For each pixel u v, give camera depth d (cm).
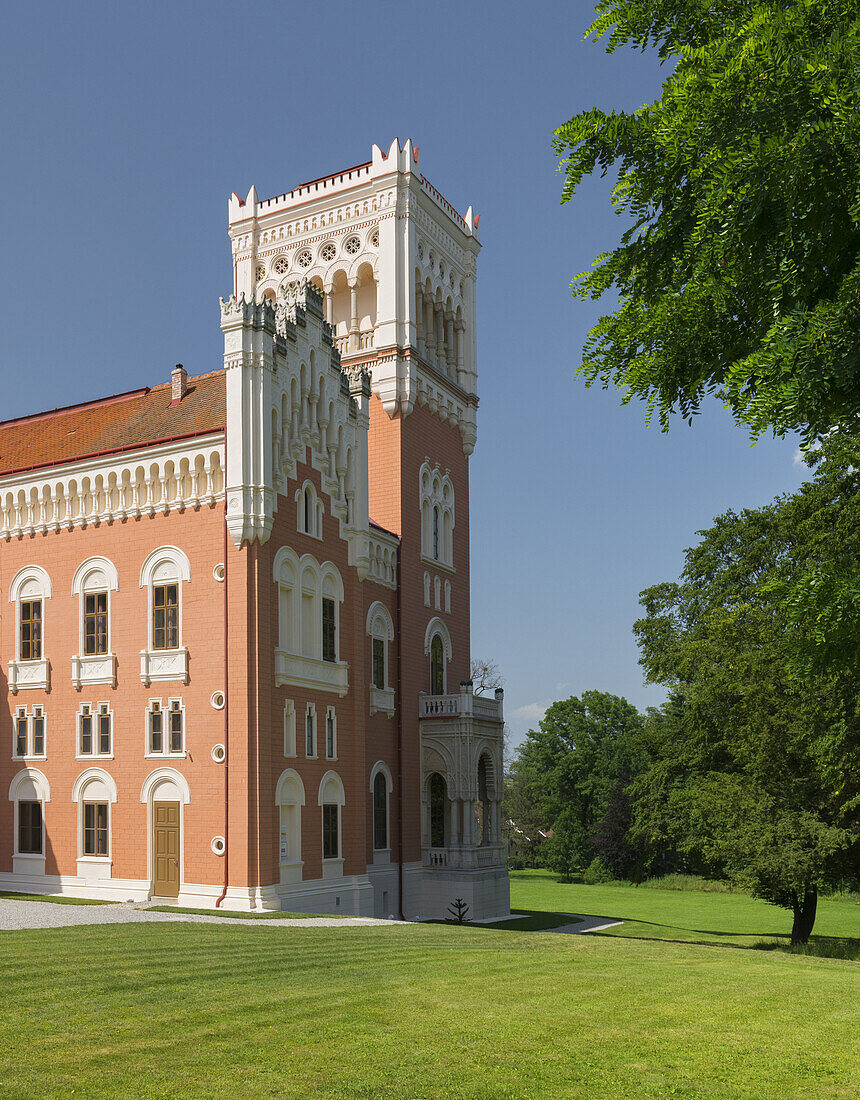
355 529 4319
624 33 1335
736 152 1090
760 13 1134
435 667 5119
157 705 3725
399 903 4506
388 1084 1178
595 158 1303
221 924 2789
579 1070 1261
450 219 5641
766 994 1838
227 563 3631
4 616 4175
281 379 3859
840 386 1098
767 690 4016
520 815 13075
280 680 3681
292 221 5475
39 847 3950
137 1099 1111
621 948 2733
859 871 4225
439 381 5350
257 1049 1311
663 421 1406
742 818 4206
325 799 3956
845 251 1138
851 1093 1203
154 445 3828
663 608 5947
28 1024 1409
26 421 4816
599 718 11962
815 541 3541
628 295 1391
